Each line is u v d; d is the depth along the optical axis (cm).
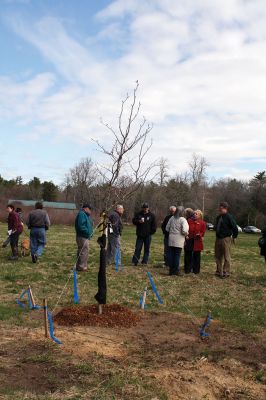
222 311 858
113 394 452
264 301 954
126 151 756
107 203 760
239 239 3862
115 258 1376
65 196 10200
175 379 498
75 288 877
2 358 541
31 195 9812
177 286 1080
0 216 4441
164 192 7144
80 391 455
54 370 509
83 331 672
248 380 514
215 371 532
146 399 446
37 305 847
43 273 1198
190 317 801
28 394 441
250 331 724
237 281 1180
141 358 568
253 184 8494
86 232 1237
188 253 1260
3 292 955
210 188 9056
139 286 1060
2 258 1480
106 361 544
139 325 730
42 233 1393
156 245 2358
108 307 791
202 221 1264
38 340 614
